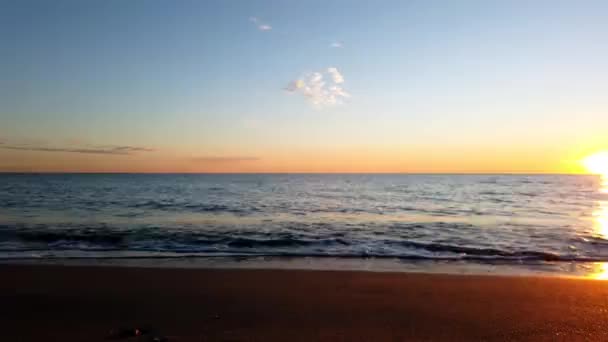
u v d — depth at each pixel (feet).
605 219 75.20
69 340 17.37
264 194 149.38
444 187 204.23
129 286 27.07
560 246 47.19
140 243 48.06
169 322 19.80
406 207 100.32
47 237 50.72
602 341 17.67
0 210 86.43
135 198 123.34
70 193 145.48
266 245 47.11
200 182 274.36
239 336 17.83
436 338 17.85
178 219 73.67
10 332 18.44
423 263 37.27
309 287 27.02
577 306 22.74
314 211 90.58
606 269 34.99
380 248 45.29
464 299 24.20
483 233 57.82
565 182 273.33
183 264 36.17
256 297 24.52
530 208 97.50
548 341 17.61
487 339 17.81
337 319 20.38
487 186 214.69
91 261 37.45
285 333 18.29
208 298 24.25
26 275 30.01
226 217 77.87
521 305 22.93
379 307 22.53
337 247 46.06
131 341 17.19
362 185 229.45
